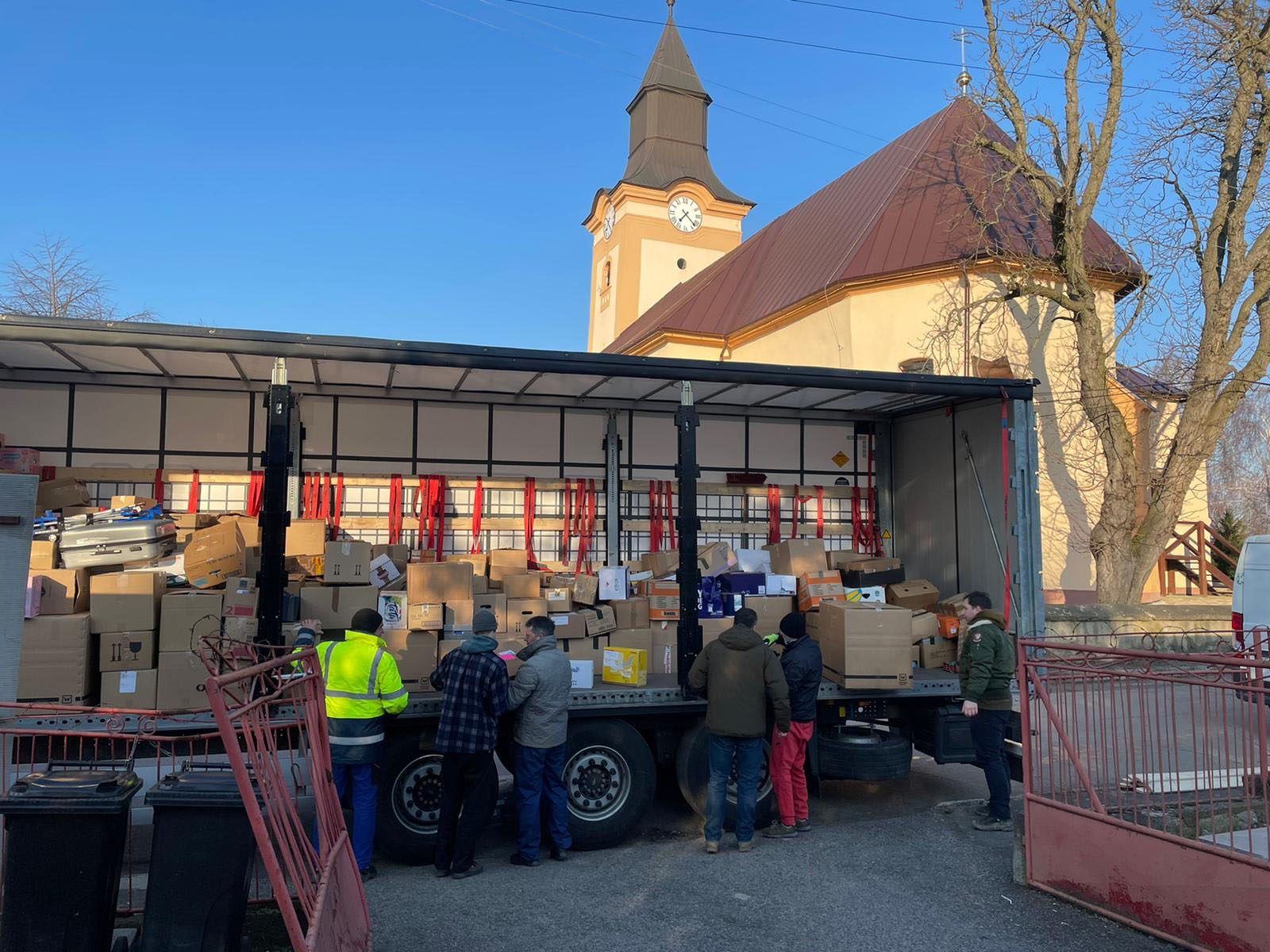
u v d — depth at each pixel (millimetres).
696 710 6250
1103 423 14578
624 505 8359
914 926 4621
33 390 6934
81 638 5203
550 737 5555
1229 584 19016
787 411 8820
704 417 8625
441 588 6062
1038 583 7066
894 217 18109
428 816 5707
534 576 6836
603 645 6555
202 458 7289
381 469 7754
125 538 5555
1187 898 4309
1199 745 6363
